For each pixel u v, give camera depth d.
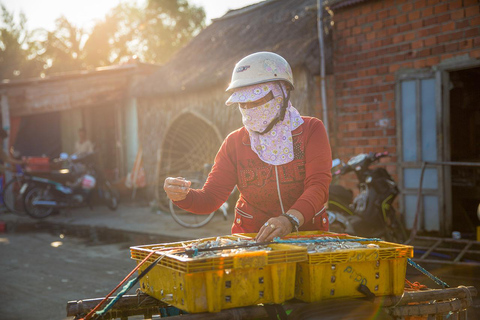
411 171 7.25
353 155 7.88
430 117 7.01
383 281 2.10
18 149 16.22
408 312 2.11
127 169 13.52
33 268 6.19
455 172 7.91
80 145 13.37
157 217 10.20
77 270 6.04
